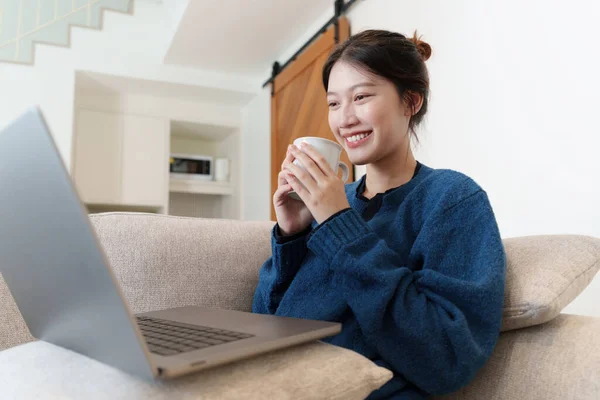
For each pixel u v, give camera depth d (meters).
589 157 1.41
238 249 1.09
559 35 1.51
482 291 0.65
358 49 0.80
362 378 0.54
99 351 0.51
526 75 1.63
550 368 0.64
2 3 3.21
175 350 0.49
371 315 0.65
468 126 1.88
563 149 1.49
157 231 1.03
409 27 2.23
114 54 3.53
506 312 0.71
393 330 0.65
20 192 0.47
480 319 0.66
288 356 0.56
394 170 0.88
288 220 0.87
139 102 4.01
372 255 0.68
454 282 0.66
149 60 3.66
